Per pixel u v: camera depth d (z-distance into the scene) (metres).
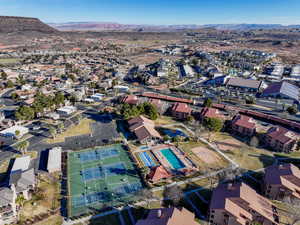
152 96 154.00
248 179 74.88
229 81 192.38
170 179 74.19
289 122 111.62
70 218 58.25
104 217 59.03
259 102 152.25
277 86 168.88
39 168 78.00
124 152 89.81
